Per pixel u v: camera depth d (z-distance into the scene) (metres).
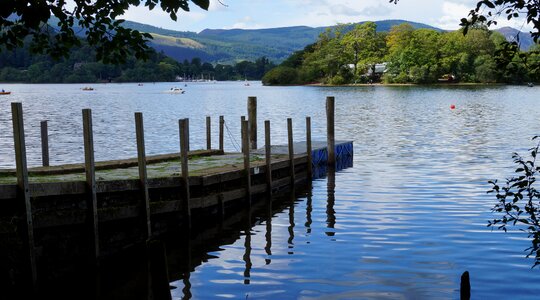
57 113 58.69
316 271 10.93
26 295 10.00
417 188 18.80
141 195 12.47
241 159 19.50
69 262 11.03
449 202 16.50
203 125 45.16
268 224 14.89
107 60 8.60
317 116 53.59
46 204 10.64
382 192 18.41
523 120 46.50
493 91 104.12
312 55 162.62
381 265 11.13
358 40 151.38
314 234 13.63
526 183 7.80
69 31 8.38
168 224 13.70
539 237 7.83
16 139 9.87
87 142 11.11
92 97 102.12
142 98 98.69
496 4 6.82
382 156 26.97
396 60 142.25
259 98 91.00
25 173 9.94
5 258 9.82
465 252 11.76
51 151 29.64
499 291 9.66
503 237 12.74
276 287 10.16
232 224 15.01
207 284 10.41
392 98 84.50
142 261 11.88
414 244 12.45
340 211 15.95
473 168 22.77
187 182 13.96
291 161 19.88
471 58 137.12
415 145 31.03
